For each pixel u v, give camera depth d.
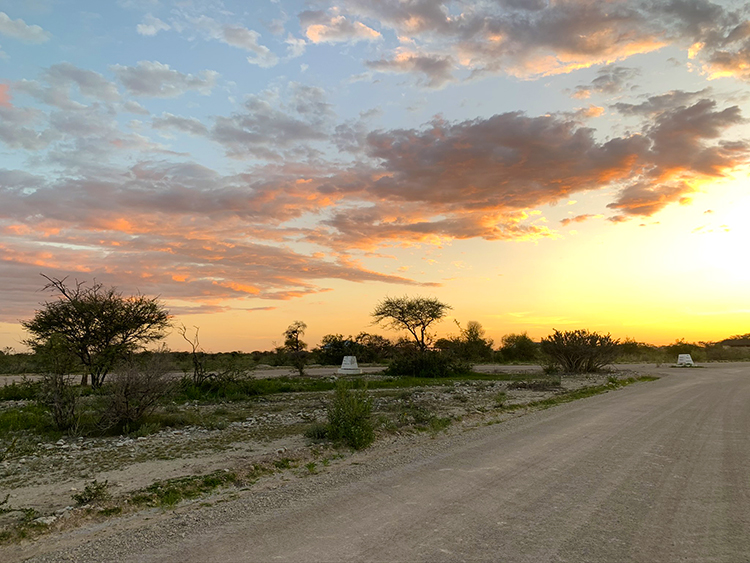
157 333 25.77
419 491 6.73
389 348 62.41
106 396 14.16
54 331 23.05
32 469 9.16
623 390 21.80
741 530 5.08
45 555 5.00
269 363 54.62
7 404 19.67
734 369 41.38
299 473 8.13
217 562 4.59
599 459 8.36
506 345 71.75
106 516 6.20
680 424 12.05
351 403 11.05
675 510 5.72
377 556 4.59
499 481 7.10
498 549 4.66
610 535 4.97
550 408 15.83
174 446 11.02
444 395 20.81
